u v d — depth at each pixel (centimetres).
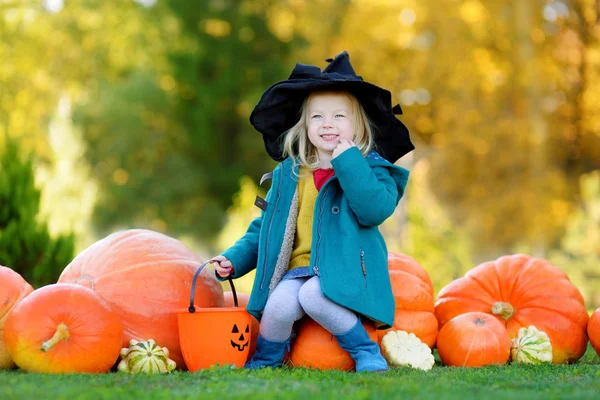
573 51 2272
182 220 2988
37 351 400
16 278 451
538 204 2164
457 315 539
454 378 393
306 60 2767
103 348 412
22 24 3155
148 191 2962
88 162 2783
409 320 511
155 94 3008
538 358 488
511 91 2311
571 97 2280
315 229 444
